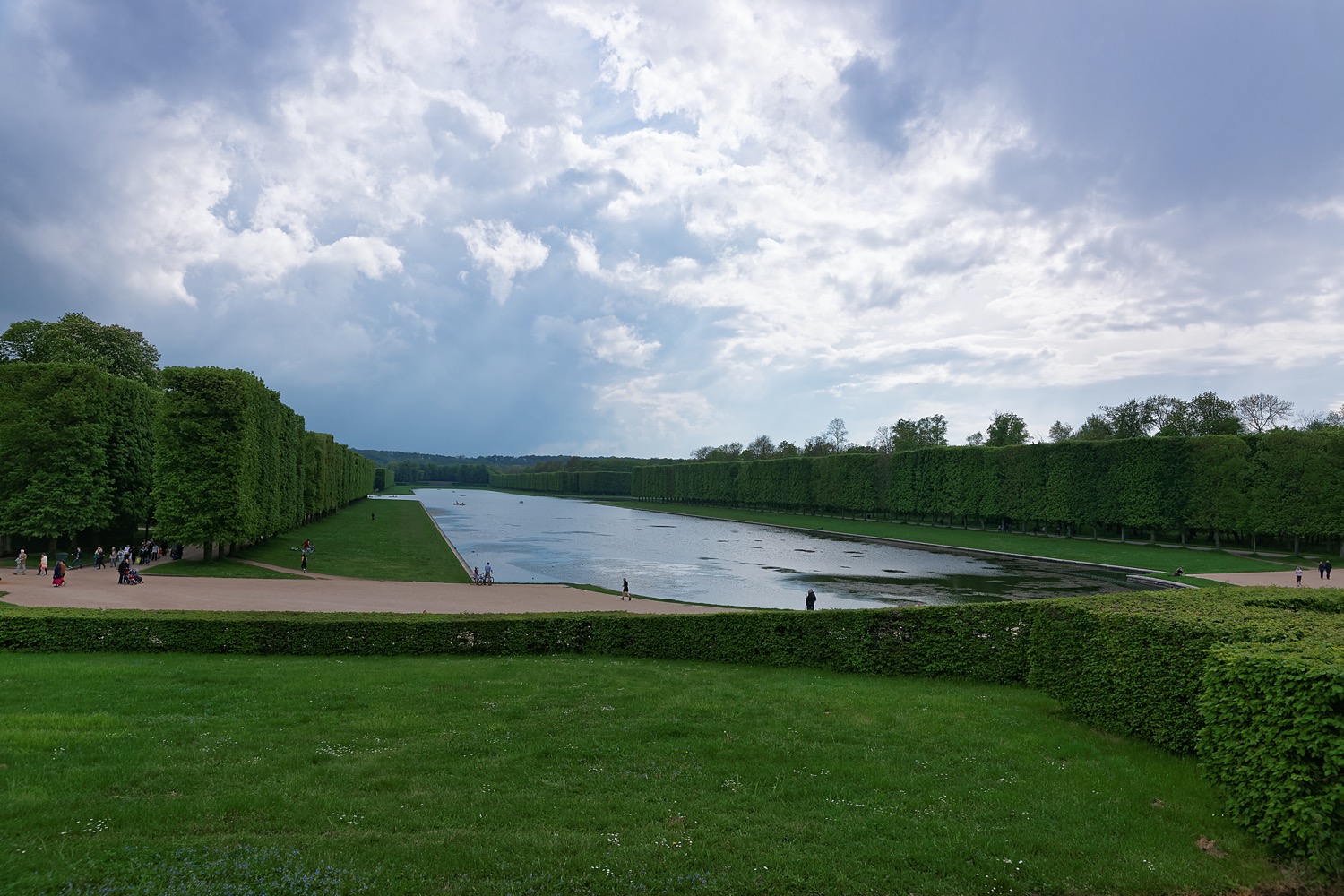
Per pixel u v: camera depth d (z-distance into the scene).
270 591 39.66
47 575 42.56
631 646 22.84
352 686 16.19
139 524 62.62
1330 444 68.25
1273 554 72.56
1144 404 128.62
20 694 14.30
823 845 8.54
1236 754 9.24
